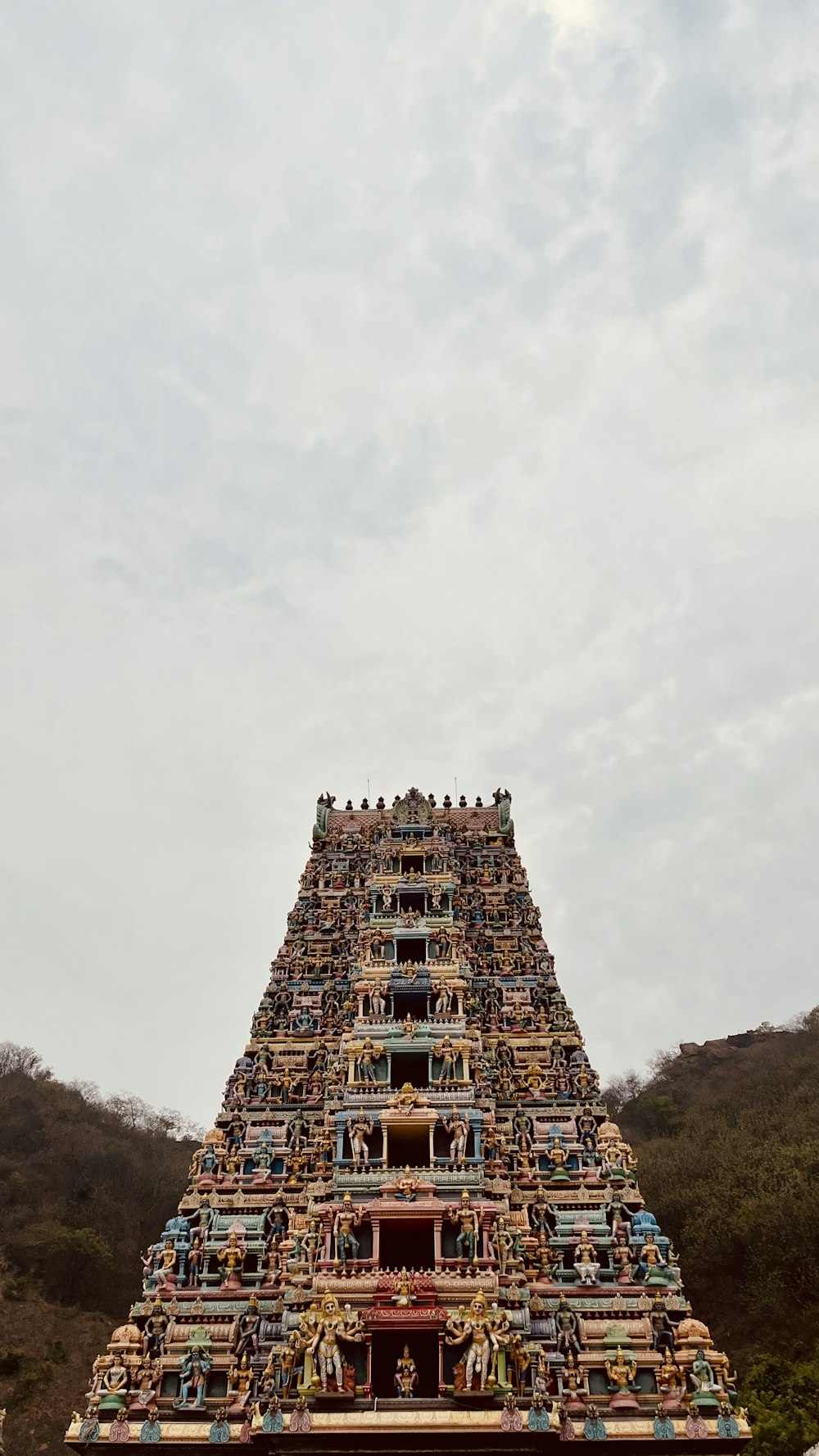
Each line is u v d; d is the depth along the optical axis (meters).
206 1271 30.48
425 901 45.00
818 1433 38.25
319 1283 26.78
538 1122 35.59
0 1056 106.75
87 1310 73.50
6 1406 60.53
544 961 45.00
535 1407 23.61
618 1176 32.78
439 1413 23.84
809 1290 57.53
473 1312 25.22
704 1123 88.50
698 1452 24.34
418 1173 30.02
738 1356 56.59
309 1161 33.94
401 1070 35.34
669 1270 29.16
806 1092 86.06
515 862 52.84
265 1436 23.67
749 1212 63.72
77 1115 100.38
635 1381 26.22
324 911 48.53
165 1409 26.34
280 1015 42.34
